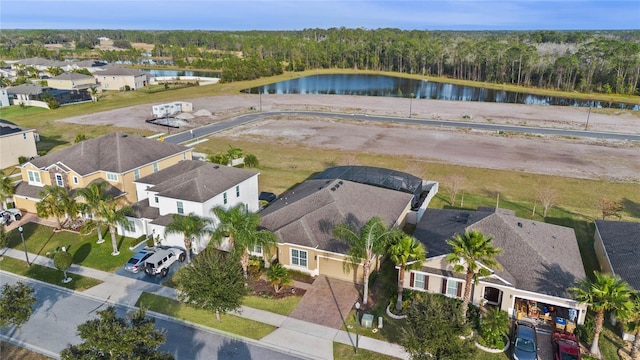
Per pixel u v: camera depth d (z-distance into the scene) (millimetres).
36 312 29719
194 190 38688
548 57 169250
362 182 46344
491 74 176750
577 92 151625
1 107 108188
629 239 34156
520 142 77812
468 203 49656
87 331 20594
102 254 37562
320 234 34312
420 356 22891
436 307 23984
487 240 26250
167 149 52094
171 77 172750
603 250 34531
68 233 41500
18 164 63625
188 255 35000
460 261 29656
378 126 91375
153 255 34781
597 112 109000
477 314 28688
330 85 164875
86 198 37531
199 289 26719
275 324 28516
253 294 31734
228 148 73000
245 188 43625
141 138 52156
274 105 116062
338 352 25922
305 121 96125
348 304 30672
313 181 46031
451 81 179375
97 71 143250
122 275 34312
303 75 190500
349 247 32656
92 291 32156
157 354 21469
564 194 52781
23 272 34750
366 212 37594
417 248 28250
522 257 30078
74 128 87062
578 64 156250
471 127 90500
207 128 87938
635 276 28891
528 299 28172
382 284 33062
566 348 24938
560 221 45156
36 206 41812
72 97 114250
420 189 48125
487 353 26016
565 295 27156
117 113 101562
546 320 28625
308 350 26094
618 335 27250
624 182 57000
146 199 42719
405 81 179750
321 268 34062
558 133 85312
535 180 57531
